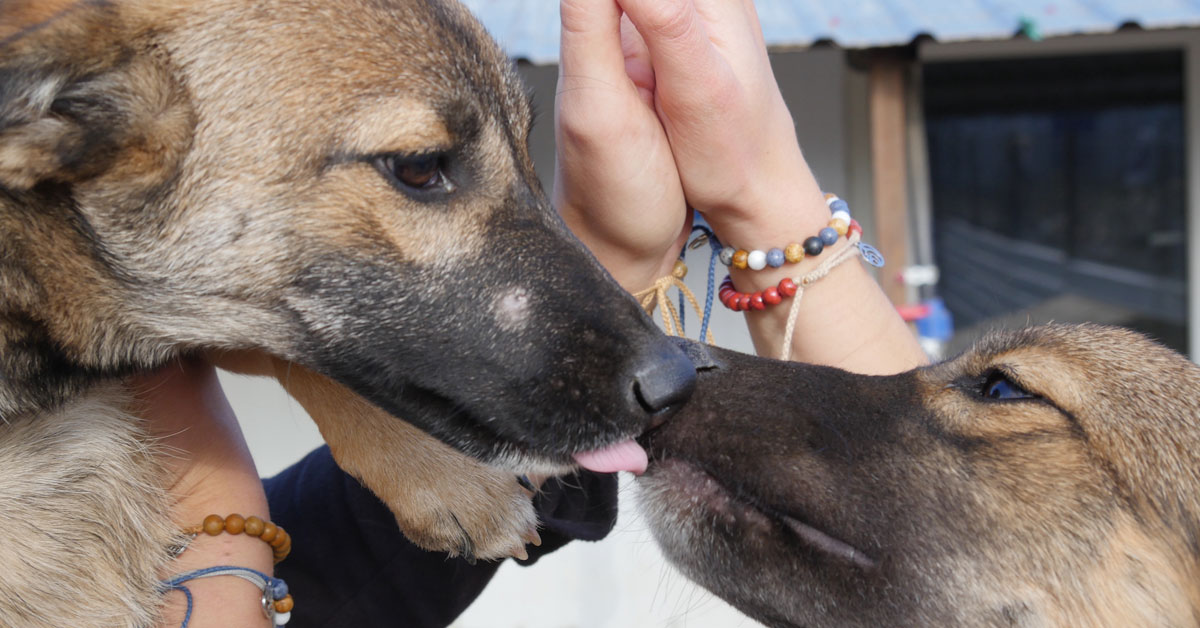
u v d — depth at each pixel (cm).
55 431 68
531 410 70
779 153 75
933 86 246
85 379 70
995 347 74
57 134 67
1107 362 72
